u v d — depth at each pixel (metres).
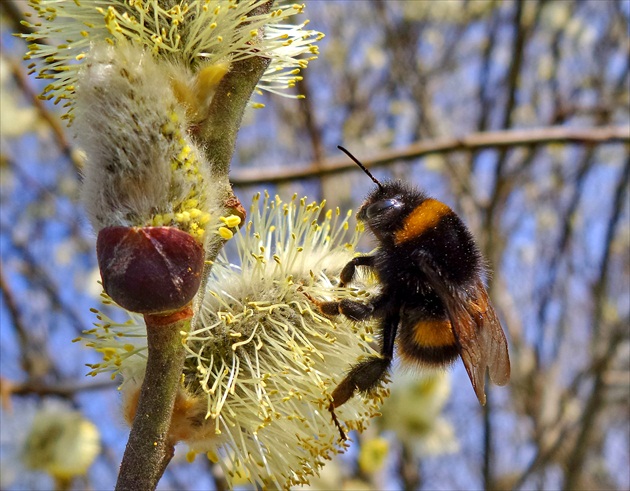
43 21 0.09
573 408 0.21
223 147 0.08
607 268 0.22
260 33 0.08
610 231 0.22
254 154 0.28
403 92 0.27
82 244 0.26
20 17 0.14
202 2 0.08
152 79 0.07
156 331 0.08
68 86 0.08
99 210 0.07
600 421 0.24
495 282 0.22
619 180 0.22
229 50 0.08
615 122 0.26
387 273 0.11
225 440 0.09
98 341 0.09
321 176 0.16
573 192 0.26
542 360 0.25
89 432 0.16
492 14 0.26
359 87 0.28
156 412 0.08
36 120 0.19
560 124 0.24
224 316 0.09
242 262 0.10
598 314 0.22
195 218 0.07
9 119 0.19
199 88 0.08
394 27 0.27
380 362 0.10
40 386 0.15
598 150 0.25
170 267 0.07
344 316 0.10
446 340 0.11
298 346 0.09
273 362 0.09
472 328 0.11
